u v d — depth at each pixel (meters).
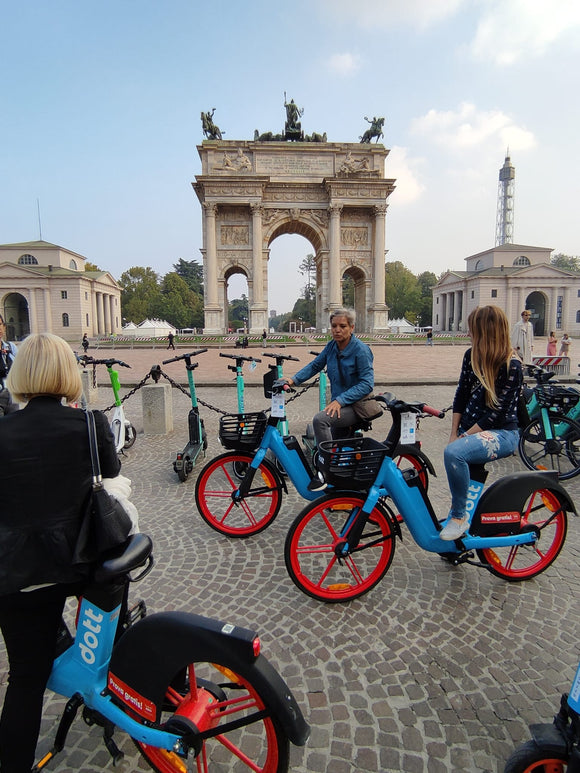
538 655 3.19
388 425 10.09
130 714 2.06
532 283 77.75
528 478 3.87
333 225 54.56
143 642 1.97
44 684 2.07
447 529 3.68
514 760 1.96
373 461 3.68
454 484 3.63
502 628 3.46
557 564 4.39
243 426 4.84
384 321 56.38
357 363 5.06
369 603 3.77
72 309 76.50
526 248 87.75
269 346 41.44
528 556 4.55
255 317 54.84
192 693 2.03
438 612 3.65
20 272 74.69
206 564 4.42
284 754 1.90
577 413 7.41
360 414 5.16
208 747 2.53
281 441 4.78
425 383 15.28
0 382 5.81
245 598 3.86
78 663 2.19
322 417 4.96
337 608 3.71
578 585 4.03
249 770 2.38
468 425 3.84
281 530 5.13
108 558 1.97
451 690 2.88
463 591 3.94
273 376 5.35
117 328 95.69
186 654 1.89
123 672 2.03
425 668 3.06
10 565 1.82
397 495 3.70
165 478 6.94
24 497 1.85
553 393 6.95
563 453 7.45
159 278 125.88
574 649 3.25
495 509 3.79
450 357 30.22
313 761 2.42
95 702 2.13
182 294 112.31
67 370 1.99
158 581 4.13
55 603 2.02
